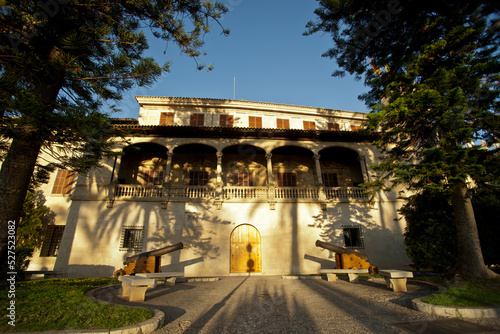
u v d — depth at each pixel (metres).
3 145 9.85
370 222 18.41
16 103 7.16
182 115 22.72
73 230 16.30
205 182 21.06
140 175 20.61
